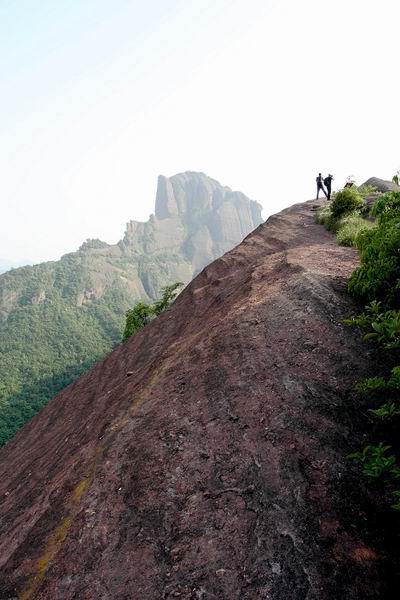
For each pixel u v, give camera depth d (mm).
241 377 4805
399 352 4551
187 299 13258
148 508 3393
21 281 193750
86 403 10469
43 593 2982
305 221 17250
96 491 3836
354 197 14336
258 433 3879
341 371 4492
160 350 9602
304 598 2434
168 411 4719
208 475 3566
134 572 2881
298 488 3209
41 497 4664
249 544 2863
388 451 3428
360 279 5754
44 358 141875
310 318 5594
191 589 2648
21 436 13805
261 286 7656
